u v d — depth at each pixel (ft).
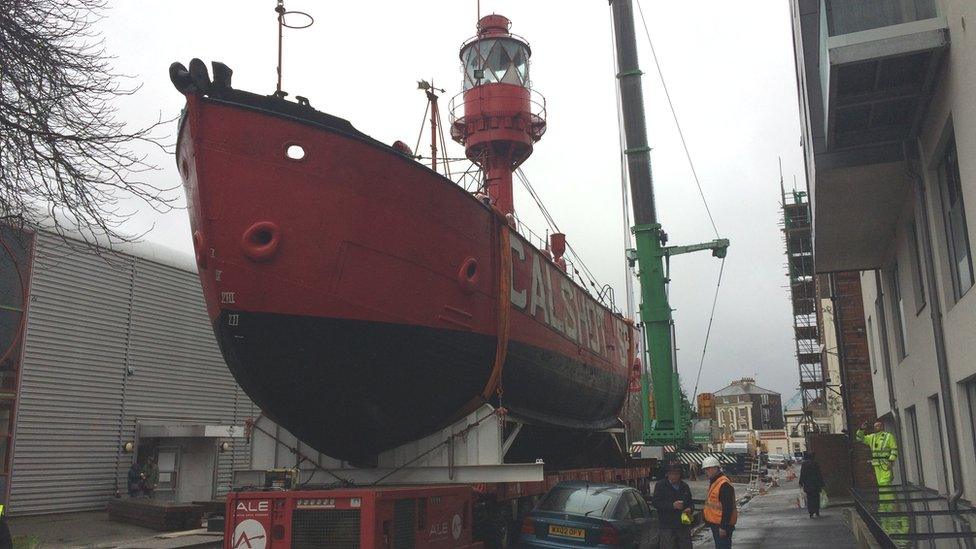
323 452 38.81
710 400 142.00
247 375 33.40
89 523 64.18
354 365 33.81
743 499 101.45
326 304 32.14
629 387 77.00
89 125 37.83
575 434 58.70
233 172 30.96
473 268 39.19
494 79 78.48
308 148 31.86
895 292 63.87
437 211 36.58
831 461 79.66
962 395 38.29
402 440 38.91
